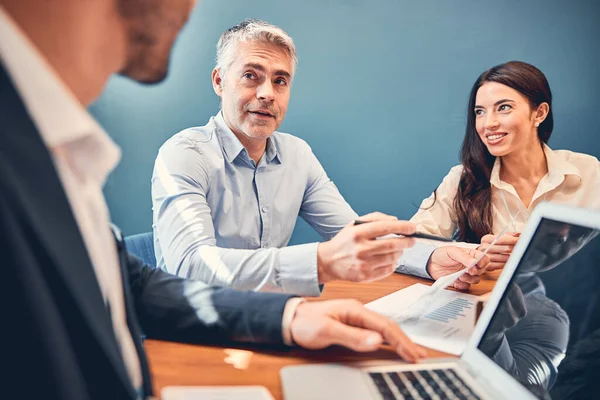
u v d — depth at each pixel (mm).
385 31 2684
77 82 502
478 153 2033
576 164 2051
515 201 1978
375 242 905
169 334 814
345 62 2699
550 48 2732
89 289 396
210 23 2611
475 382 665
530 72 1947
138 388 617
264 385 669
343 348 783
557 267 658
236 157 1657
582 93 2781
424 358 747
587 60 2752
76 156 512
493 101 1947
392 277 1245
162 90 2641
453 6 2674
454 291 1121
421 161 2771
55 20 463
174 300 833
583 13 2707
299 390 632
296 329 762
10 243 332
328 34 2674
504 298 721
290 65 1661
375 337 715
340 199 1882
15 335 338
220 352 771
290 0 2635
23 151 364
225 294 833
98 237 588
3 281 334
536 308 659
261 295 824
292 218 1797
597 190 1994
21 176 358
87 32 484
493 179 2000
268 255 1003
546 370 604
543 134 2055
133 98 2633
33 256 354
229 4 2609
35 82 425
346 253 920
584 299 603
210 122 1704
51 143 431
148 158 2689
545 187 1982
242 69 1584
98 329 392
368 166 2779
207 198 1599
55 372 344
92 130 486
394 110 2738
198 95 2656
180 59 2615
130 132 2660
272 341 777
